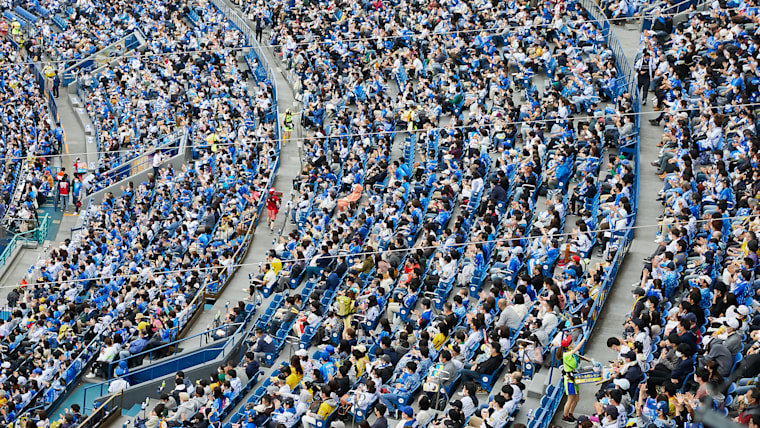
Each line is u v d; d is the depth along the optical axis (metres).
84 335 38.94
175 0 86.38
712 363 23.08
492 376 28.09
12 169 64.75
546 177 40.81
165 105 66.00
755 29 48.53
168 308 39.03
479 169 41.94
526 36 57.72
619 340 25.61
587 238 34.78
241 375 33.06
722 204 32.91
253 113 61.25
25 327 40.66
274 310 38.09
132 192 55.81
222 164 53.88
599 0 62.47
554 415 26.22
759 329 25.92
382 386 29.19
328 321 34.53
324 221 43.50
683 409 22.73
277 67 69.56
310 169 49.50
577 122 46.75
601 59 51.69
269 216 47.91
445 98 50.97
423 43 60.50
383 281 36.00
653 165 41.28
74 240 51.28
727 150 38.25
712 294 28.33
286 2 74.69
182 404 31.00
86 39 84.50
